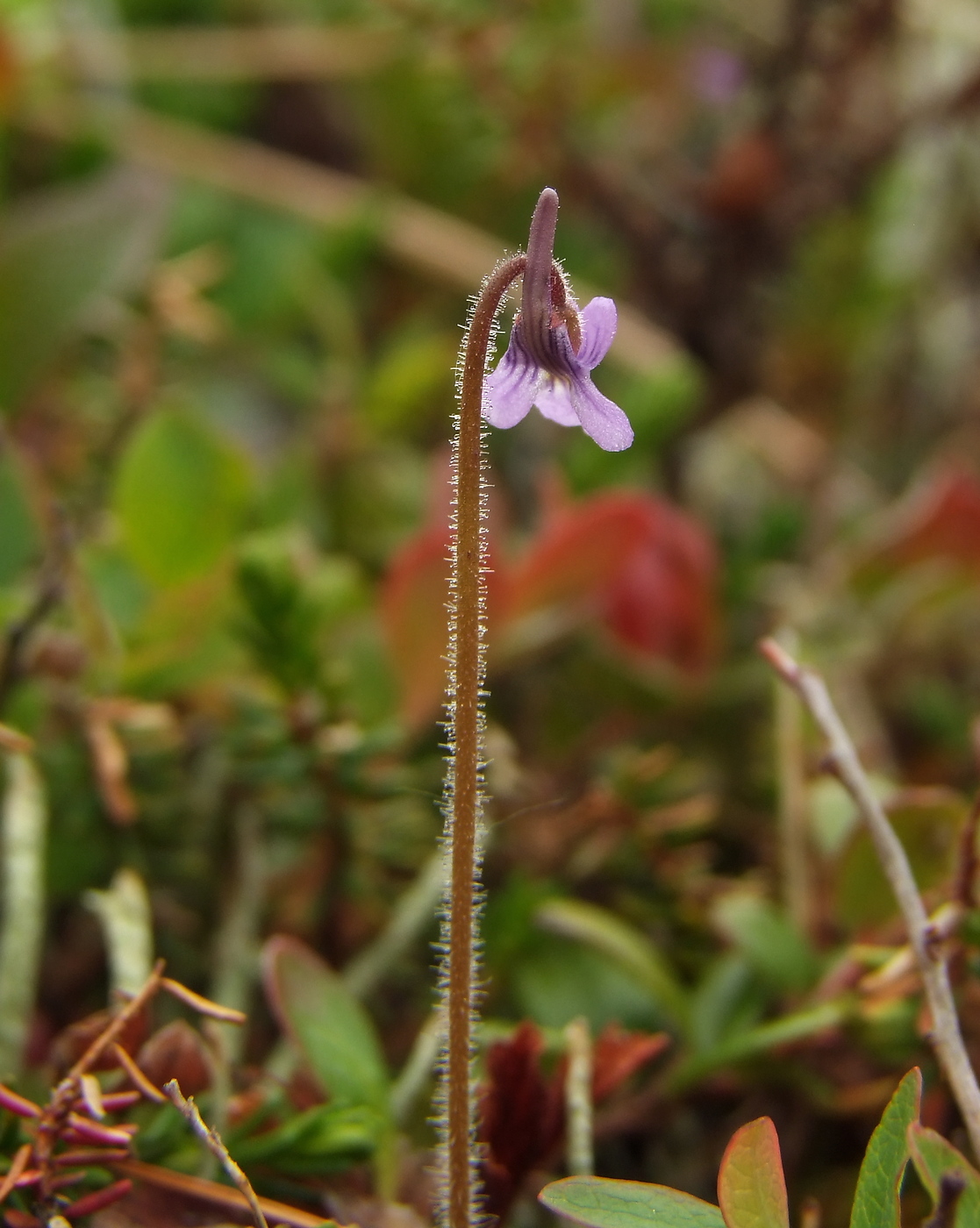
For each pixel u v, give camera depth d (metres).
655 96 0.24
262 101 0.27
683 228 0.22
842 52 0.21
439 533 0.16
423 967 0.15
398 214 0.23
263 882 0.15
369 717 0.16
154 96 0.26
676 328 0.22
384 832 0.15
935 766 0.18
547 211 0.12
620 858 0.16
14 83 0.21
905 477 0.24
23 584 0.16
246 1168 0.13
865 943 0.14
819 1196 0.14
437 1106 0.12
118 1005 0.13
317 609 0.15
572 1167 0.13
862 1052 0.14
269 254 0.23
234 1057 0.14
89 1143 0.12
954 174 0.25
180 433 0.16
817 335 0.24
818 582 0.20
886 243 0.25
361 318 0.24
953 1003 0.13
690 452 0.22
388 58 0.24
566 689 0.18
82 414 0.19
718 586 0.19
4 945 0.14
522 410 0.12
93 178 0.23
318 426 0.21
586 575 0.17
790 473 0.23
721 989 0.14
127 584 0.16
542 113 0.22
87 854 0.15
